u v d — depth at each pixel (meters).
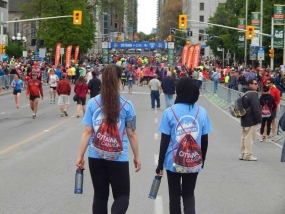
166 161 7.56
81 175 7.30
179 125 7.48
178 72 55.44
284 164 14.91
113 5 87.19
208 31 112.88
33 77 26.98
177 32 150.38
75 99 27.59
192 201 7.56
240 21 68.50
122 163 7.10
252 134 15.38
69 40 74.12
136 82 66.44
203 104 40.00
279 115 22.58
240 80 43.84
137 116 29.00
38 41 82.38
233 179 12.53
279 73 41.72
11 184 11.51
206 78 55.56
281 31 50.53
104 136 6.98
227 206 9.91
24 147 17.14
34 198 10.25
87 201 10.03
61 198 10.26
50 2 72.94
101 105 7.08
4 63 52.69
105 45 92.94
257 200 10.45
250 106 15.23
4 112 30.55
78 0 74.62
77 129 22.31
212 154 16.45
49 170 13.16
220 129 23.95
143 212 9.27
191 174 7.52
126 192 7.19
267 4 67.94
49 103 36.94
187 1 157.62
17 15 130.12
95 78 27.53
